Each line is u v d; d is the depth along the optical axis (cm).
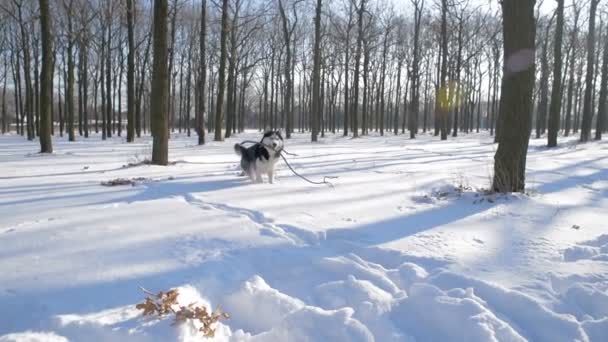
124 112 5394
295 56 3388
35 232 396
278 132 770
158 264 326
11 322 234
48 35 1328
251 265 345
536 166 1070
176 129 5203
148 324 240
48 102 1373
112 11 2423
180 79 3716
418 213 529
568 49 2961
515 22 623
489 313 256
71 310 250
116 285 287
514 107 640
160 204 541
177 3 2142
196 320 248
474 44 3312
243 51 3478
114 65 3186
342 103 4881
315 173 895
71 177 791
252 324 272
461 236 432
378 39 3362
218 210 516
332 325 246
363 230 445
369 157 1292
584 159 1250
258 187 699
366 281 306
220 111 2208
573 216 527
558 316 258
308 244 402
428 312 269
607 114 4138
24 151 1559
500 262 355
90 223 436
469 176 846
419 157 1301
